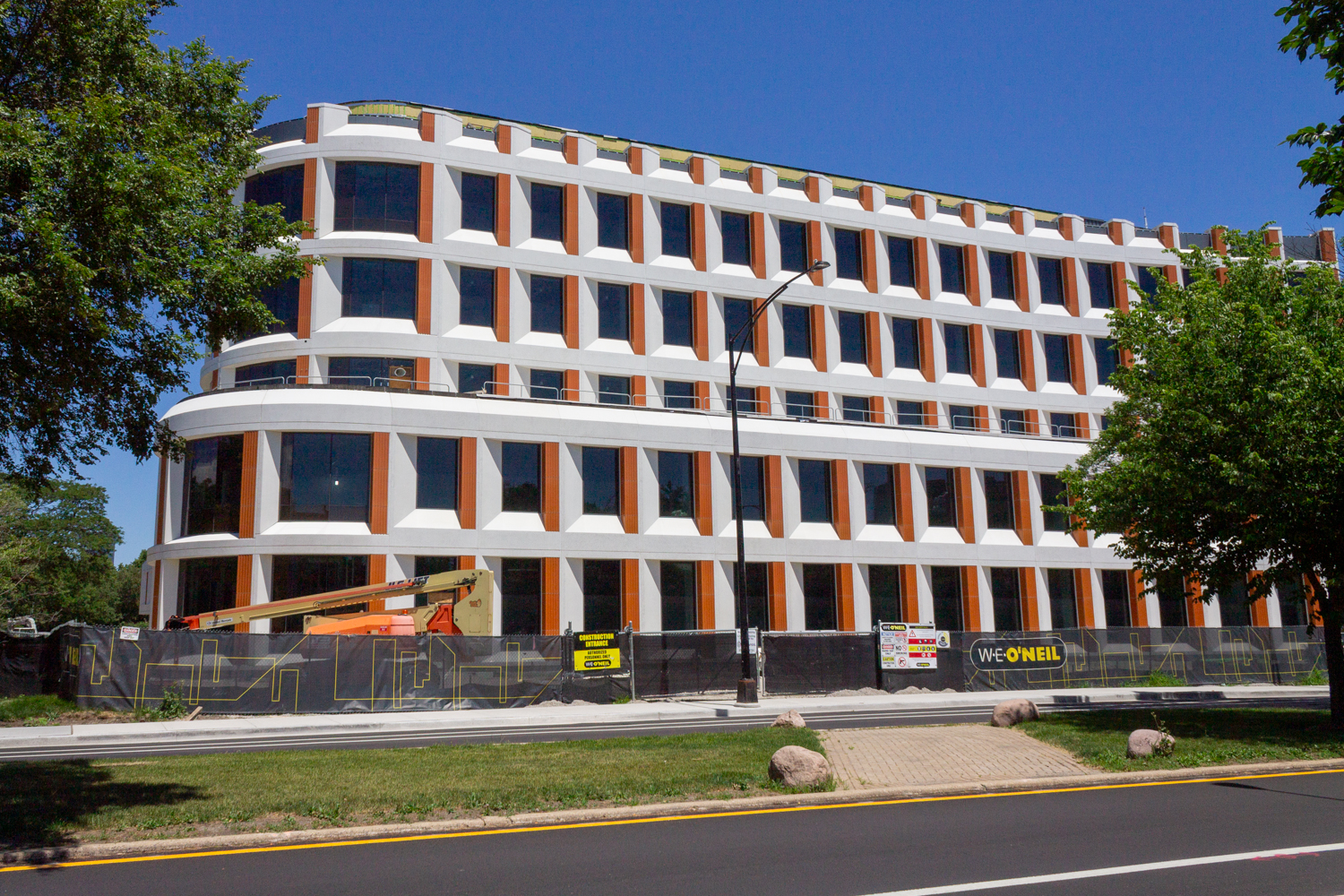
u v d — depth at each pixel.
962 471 42.06
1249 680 32.69
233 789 10.43
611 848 8.27
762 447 38.50
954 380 45.66
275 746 16.86
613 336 40.22
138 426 11.70
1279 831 8.80
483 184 39.03
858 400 43.94
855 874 7.36
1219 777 11.88
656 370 40.12
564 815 9.28
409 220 37.47
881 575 40.22
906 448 41.06
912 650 29.41
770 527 38.25
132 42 11.97
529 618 34.31
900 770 11.70
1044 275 48.69
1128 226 49.94
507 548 33.88
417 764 12.20
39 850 7.91
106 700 22.06
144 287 10.28
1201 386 16.77
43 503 67.88
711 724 20.98
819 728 18.70
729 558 37.41
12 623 52.69
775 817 9.54
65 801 9.79
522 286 38.69
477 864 7.74
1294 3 9.30
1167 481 17.44
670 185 41.78
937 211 47.03
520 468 35.06
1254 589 18.48
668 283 41.00
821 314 43.44
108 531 73.31
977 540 41.78
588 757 12.72
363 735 19.31
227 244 11.95
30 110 10.57
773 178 43.97
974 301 46.69
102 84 11.63
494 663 25.20
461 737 18.50
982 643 29.98
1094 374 48.31
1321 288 18.22
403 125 38.25
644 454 36.88
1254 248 18.88
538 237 39.62
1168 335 19.61
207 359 38.12
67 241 9.60
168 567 32.66
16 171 9.64
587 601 35.34
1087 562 43.25
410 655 24.36
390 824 8.87
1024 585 42.19
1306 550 17.14
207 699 22.52
